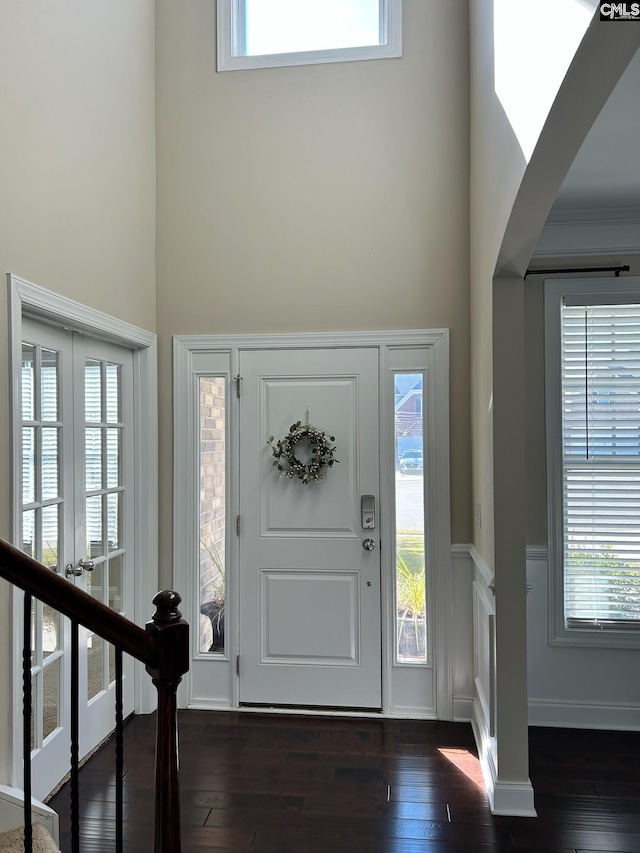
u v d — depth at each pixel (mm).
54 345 2641
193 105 3521
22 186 2250
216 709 3451
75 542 2793
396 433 3412
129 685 3316
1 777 2090
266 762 2840
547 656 3289
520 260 2367
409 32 3387
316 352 3434
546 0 1562
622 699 3244
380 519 3387
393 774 2732
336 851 2217
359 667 3393
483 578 2844
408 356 3377
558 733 3184
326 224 3430
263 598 3463
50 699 2586
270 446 3467
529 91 1771
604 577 3279
